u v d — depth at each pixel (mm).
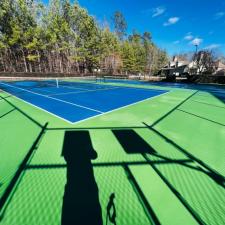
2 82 21938
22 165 3270
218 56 50969
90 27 40875
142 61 58500
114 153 3805
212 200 2547
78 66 43531
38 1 34312
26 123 5660
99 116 6664
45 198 2500
